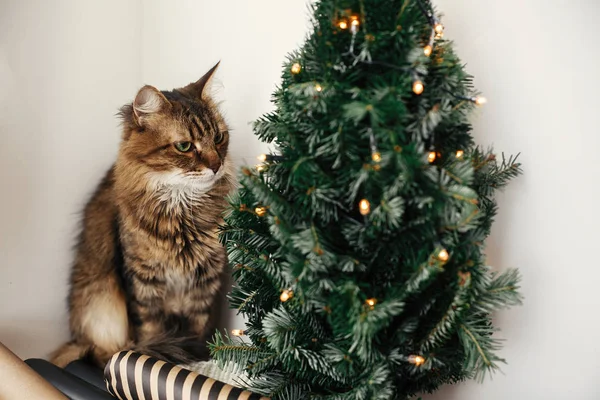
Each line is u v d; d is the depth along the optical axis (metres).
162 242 1.30
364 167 0.71
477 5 0.99
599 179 0.90
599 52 0.88
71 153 1.39
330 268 0.80
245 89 1.35
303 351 0.85
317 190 0.76
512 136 0.99
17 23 1.22
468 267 0.79
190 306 1.41
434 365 0.85
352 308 0.73
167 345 1.30
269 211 0.83
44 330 1.39
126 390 1.04
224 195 1.33
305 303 0.83
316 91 0.76
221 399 0.92
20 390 0.95
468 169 0.76
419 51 0.74
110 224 1.40
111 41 1.45
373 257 0.80
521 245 1.00
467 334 0.78
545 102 0.94
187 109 1.23
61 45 1.32
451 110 0.79
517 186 0.99
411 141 0.75
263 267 0.89
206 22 1.40
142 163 1.28
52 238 1.38
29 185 1.30
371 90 0.74
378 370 0.78
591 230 0.92
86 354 1.38
